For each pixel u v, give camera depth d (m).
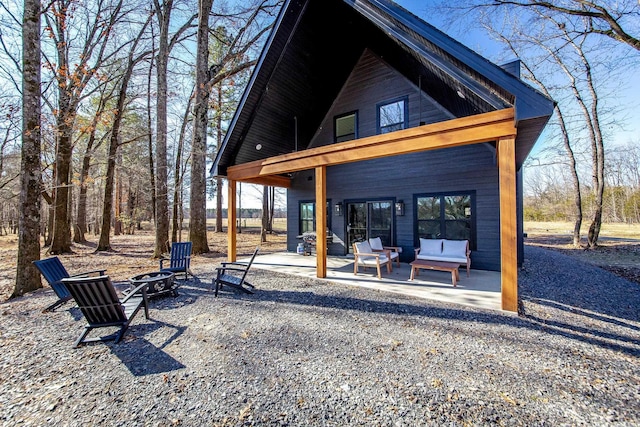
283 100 8.12
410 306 4.32
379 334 3.37
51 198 11.49
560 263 8.34
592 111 11.84
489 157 6.90
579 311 4.10
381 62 8.41
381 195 8.68
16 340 3.35
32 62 5.59
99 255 10.81
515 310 4.00
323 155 6.11
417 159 8.00
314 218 10.64
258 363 2.78
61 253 10.95
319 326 3.63
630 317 3.86
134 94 13.12
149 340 3.31
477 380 2.45
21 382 2.51
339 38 7.64
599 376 2.49
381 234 8.76
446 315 3.93
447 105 7.15
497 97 4.04
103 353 3.02
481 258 7.02
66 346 3.19
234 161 8.45
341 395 2.28
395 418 2.02
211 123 16.84
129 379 2.54
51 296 5.13
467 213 7.24
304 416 2.06
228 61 11.84
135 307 3.77
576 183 12.38
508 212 4.00
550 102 3.46
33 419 2.05
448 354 2.89
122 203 24.42
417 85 7.80
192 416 2.07
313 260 8.94
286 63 7.38
